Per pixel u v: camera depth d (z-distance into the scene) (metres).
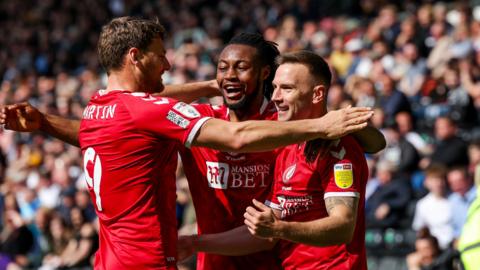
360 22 20.77
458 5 19.55
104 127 5.66
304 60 5.67
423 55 17.23
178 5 26.11
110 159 5.65
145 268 5.60
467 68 14.95
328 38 19.44
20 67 25.59
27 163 17.75
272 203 5.96
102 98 5.75
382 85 14.84
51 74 25.17
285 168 5.89
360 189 5.62
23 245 14.21
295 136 5.18
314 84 5.66
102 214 5.77
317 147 5.58
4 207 16.28
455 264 8.88
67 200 14.82
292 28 20.11
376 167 13.04
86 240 13.25
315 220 5.52
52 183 16.61
